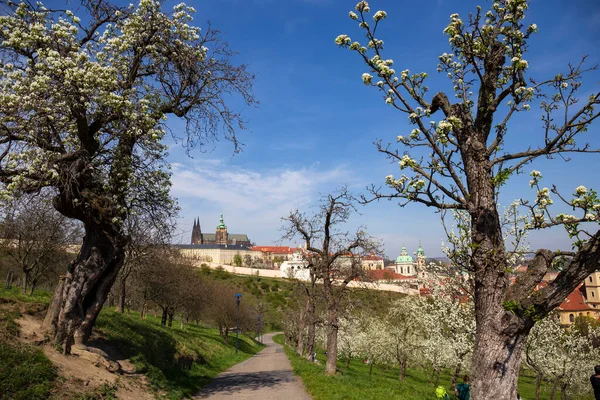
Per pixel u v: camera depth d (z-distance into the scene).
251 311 63.12
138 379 12.16
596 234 5.80
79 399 8.80
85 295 11.70
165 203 13.19
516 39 7.07
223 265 147.12
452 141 7.04
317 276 26.55
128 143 12.32
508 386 6.11
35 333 10.63
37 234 24.97
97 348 12.62
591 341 29.16
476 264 6.66
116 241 12.13
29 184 11.09
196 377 17.91
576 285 5.95
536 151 6.59
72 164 10.97
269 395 14.06
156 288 33.53
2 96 10.20
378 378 20.48
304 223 23.67
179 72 13.94
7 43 10.79
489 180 6.77
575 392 30.78
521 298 6.21
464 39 7.55
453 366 28.69
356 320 36.91
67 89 10.67
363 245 21.61
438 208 7.05
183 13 13.54
